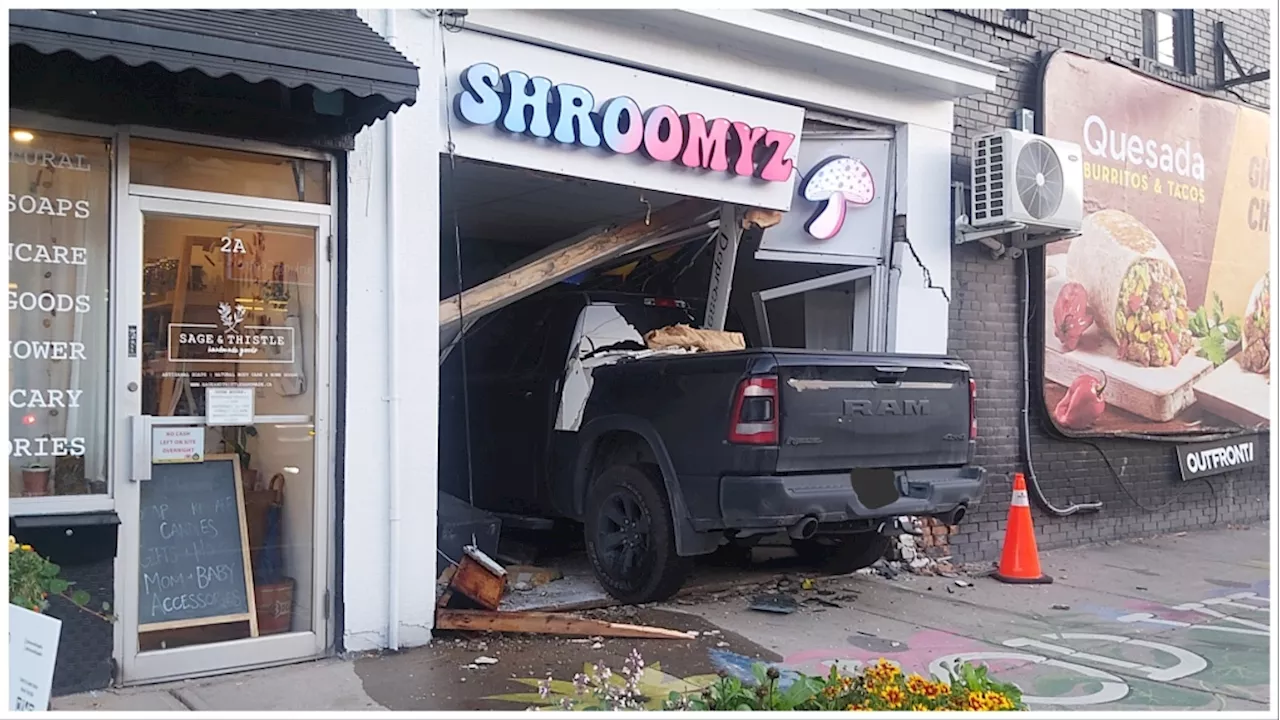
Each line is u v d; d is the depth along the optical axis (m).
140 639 4.88
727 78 7.15
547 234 10.30
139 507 4.88
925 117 8.22
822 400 6.02
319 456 5.38
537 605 6.57
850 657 5.61
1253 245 10.84
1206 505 10.56
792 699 3.95
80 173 4.75
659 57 6.82
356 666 5.23
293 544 5.34
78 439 4.74
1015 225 8.12
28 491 4.63
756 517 5.84
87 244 4.77
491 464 8.00
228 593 5.14
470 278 10.52
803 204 8.02
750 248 8.72
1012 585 7.63
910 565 7.96
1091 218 9.28
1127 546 9.41
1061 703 4.92
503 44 6.16
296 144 5.26
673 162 6.92
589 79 6.54
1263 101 11.09
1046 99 8.92
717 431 6.00
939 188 8.28
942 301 8.25
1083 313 9.23
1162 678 5.36
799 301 9.18
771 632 6.08
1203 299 10.34
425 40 5.82
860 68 7.65
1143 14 10.20
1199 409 10.27
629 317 7.90
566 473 7.18
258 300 5.23
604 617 6.31
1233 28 10.86
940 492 6.41
